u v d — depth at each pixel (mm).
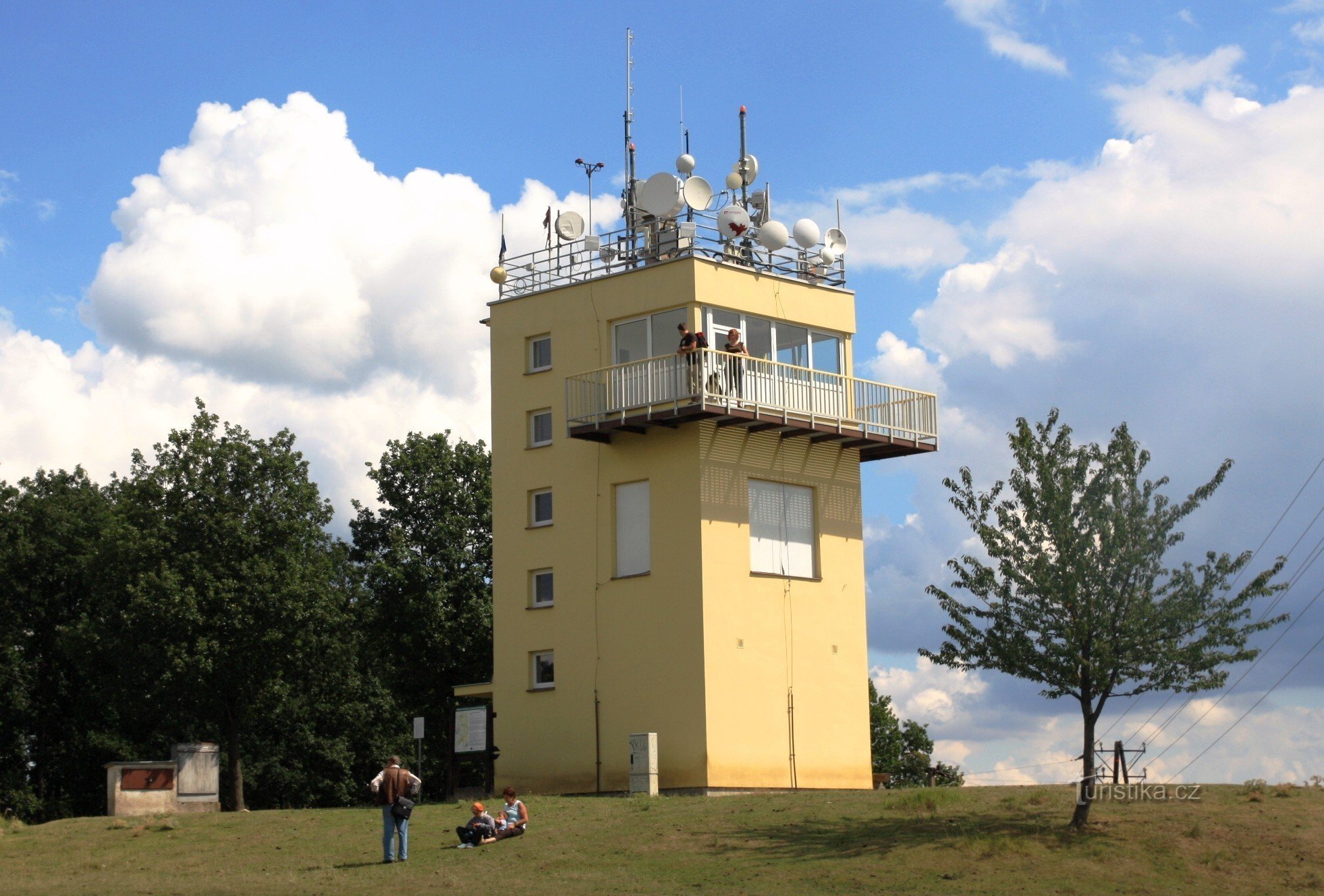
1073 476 25141
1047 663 24672
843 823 25500
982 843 23359
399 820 24469
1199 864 22469
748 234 36438
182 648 39125
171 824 29094
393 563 51031
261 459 42062
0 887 23391
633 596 34000
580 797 31047
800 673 34375
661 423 33250
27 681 55656
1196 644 24141
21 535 55812
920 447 36375
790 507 35094
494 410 37188
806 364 35969
